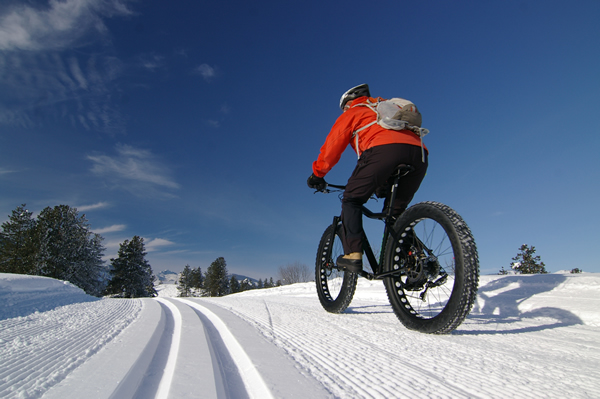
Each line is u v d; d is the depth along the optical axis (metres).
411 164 1.95
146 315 2.19
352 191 2.09
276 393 0.81
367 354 1.26
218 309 2.64
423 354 1.28
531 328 1.94
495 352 1.33
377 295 4.68
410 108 1.98
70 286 6.25
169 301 3.80
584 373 1.05
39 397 0.75
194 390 0.79
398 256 2.12
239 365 1.10
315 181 2.59
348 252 2.16
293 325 1.90
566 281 3.24
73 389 0.80
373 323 2.08
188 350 1.17
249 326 1.75
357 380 0.95
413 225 2.06
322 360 1.14
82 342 1.33
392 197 2.07
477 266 1.59
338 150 2.24
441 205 1.83
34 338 1.44
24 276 6.31
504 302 2.97
